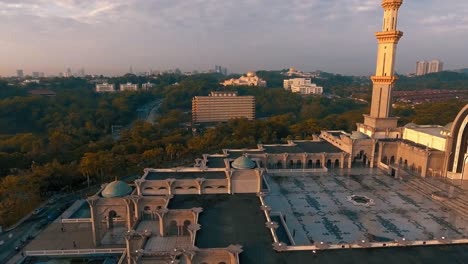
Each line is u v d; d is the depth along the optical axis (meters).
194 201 72.25
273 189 96.94
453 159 103.69
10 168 124.31
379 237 69.75
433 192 92.62
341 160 116.19
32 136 166.00
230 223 61.91
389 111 127.25
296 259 50.00
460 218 79.12
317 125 189.38
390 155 120.81
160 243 64.19
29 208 95.69
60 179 109.88
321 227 74.25
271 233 58.16
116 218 81.75
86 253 71.81
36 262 70.69
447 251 52.06
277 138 182.62
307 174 109.88
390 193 94.44
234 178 76.44
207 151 153.38
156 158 137.88
